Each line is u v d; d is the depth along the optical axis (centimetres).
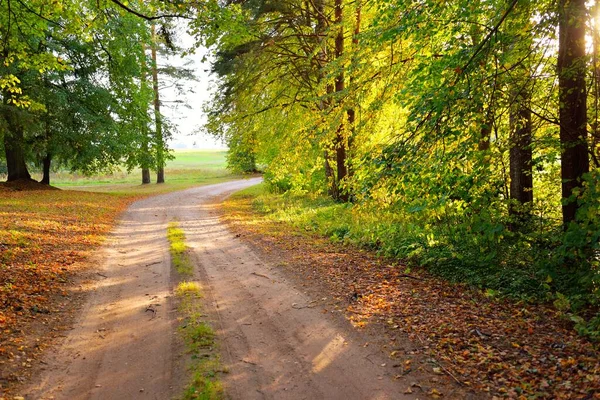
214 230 1530
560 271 668
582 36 647
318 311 685
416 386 450
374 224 1250
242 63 1683
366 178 700
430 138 632
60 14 1061
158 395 447
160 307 709
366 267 912
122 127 2748
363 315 652
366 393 443
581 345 495
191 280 869
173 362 519
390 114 1216
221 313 687
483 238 791
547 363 467
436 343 540
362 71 1018
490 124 685
